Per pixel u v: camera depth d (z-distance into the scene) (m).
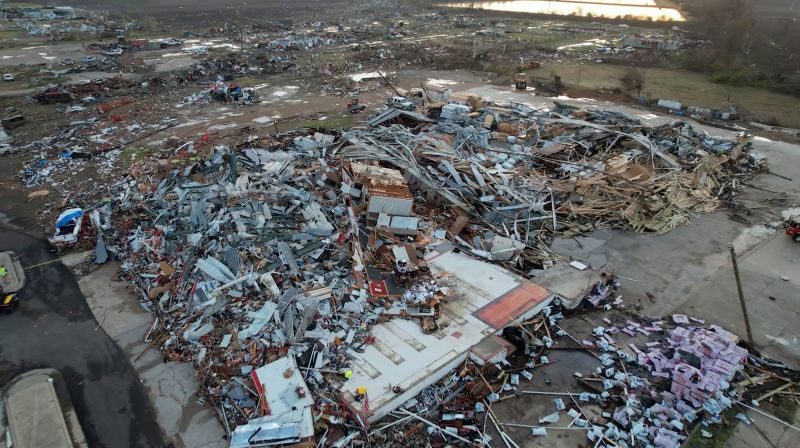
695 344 17.61
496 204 27.27
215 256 21.50
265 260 21.08
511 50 76.81
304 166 29.31
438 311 19.45
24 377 16.84
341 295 19.77
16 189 30.16
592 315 20.67
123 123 41.94
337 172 28.03
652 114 48.22
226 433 14.99
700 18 99.38
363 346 17.61
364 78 59.22
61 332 19.05
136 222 25.48
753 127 45.00
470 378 16.92
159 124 41.78
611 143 34.69
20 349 18.17
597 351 18.67
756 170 35.38
